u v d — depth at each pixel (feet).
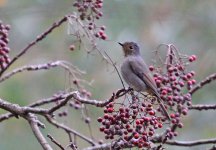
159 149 24.72
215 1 54.95
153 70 28.02
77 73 33.45
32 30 52.06
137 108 24.41
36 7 51.80
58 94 30.50
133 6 52.90
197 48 53.11
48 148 26.76
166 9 53.88
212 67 51.57
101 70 49.37
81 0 28.89
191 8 54.60
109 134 24.45
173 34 53.62
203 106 28.89
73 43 29.81
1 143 46.85
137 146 24.31
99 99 48.93
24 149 47.03
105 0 52.44
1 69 29.66
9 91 47.78
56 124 30.12
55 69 49.37
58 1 51.88
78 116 46.47
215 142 29.32
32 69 30.19
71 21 28.50
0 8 51.70
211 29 53.78
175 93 27.73
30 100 48.14
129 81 31.17
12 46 51.55
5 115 28.71
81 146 46.70
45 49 50.39
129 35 52.26
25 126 47.50
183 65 27.89
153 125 24.45
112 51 50.75
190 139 48.44
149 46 52.37
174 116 27.76
